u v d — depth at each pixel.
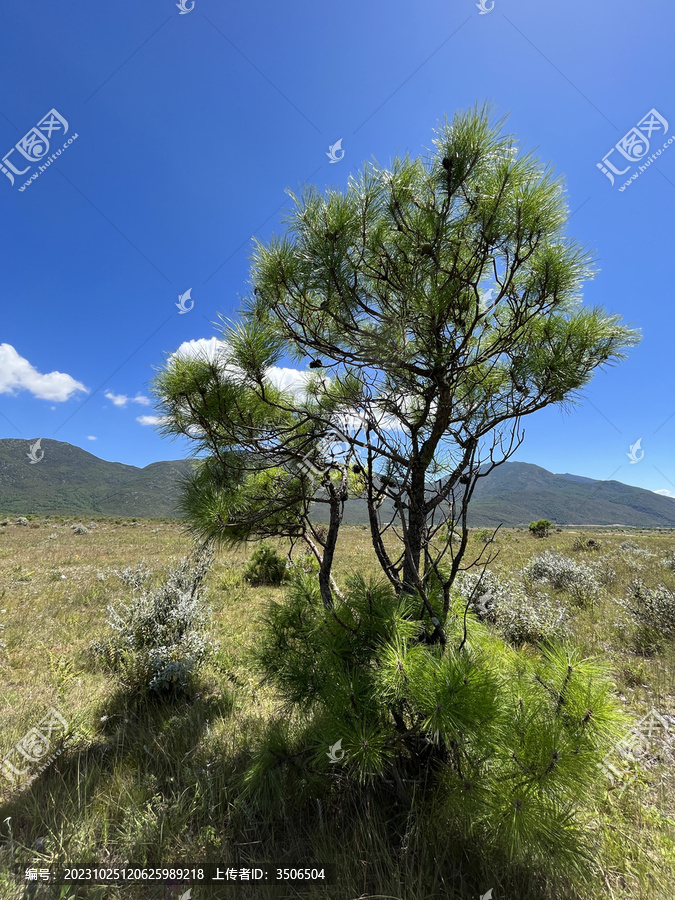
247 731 3.53
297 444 3.00
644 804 2.78
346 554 16.36
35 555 16.80
